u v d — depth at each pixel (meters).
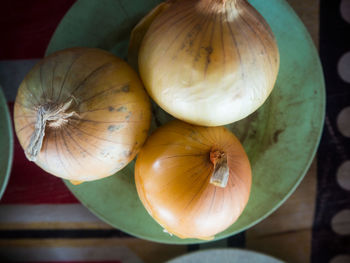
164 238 0.27
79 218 0.32
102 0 0.27
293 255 0.32
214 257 0.29
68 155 0.21
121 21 0.28
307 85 0.28
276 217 0.32
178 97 0.21
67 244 0.32
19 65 0.31
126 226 0.28
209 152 0.22
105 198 0.28
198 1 0.19
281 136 0.28
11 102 0.31
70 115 0.20
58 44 0.27
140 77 0.24
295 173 0.28
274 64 0.21
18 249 0.32
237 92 0.20
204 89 0.20
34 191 0.31
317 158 0.32
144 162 0.23
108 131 0.21
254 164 0.29
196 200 0.21
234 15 0.19
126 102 0.21
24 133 0.21
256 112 0.29
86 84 0.20
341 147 0.32
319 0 0.31
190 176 0.21
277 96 0.28
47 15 0.31
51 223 0.32
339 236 0.32
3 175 0.27
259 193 0.28
